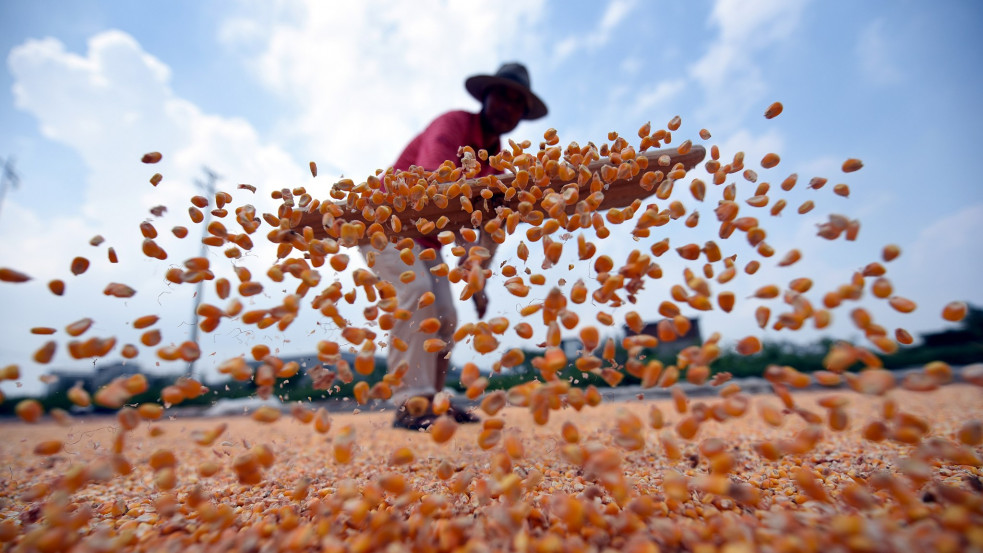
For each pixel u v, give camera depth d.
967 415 0.71
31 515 0.34
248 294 0.31
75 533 0.26
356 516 0.27
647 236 0.34
